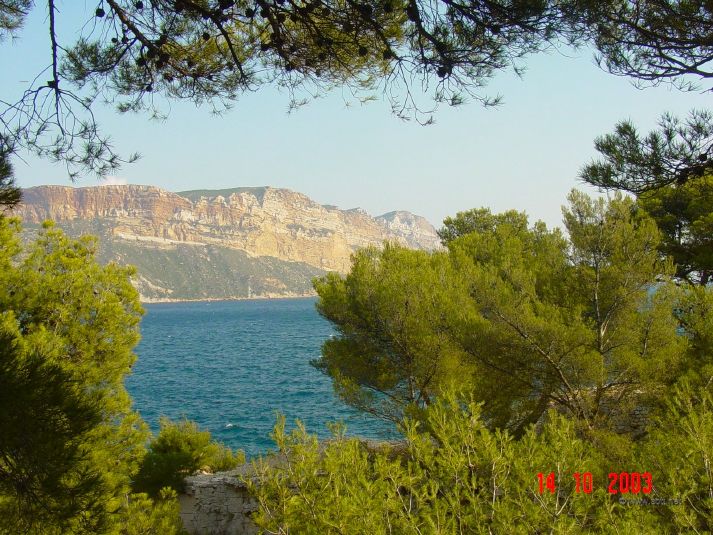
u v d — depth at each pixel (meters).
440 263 15.55
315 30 6.00
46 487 3.45
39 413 3.37
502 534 5.21
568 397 11.75
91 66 5.99
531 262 14.81
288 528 6.00
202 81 6.66
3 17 6.43
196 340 101.75
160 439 18.22
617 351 11.33
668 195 18.19
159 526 10.29
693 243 18.16
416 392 14.41
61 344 9.91
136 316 11.92
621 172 8.84
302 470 6.10
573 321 11.68
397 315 13.43
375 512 5.57
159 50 5.82
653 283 11.95
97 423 3.64
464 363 12.84
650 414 10.32
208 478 15.74
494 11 5.18
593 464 6.43
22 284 11.12
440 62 5.61
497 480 5.57
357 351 14.88
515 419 12.39
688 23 6.77
